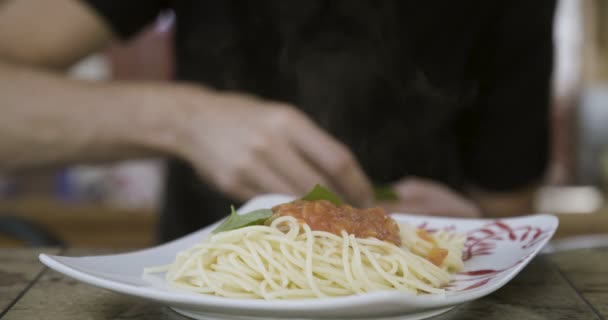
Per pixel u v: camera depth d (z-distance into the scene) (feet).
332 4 3.36
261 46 3.43
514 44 3.58
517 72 3.65
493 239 2.16
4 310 1.95
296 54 3.40
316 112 3.42
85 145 2.99
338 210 2.05
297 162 2.73
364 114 3.43
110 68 6.15
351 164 2.73
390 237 2.04
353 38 3.39
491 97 3.66
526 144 3.75
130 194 5.90
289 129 2.73
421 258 1.99
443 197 3.14
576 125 6.43
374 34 3.39
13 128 2.95
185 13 3.56
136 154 3.03
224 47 3.45
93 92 3.02
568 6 6.41
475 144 3.78
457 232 2.26
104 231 5.64
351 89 3.41
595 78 6.37
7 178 5.93
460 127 3.77
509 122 3.71
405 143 3.49
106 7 3.26
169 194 3.72
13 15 3.28
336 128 3.43
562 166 6.43
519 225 2.18
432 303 1.67
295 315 1.70
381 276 1.95
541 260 2.28
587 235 5.22
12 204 5.64
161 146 2.97
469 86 3.55
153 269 1.98
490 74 3.64
